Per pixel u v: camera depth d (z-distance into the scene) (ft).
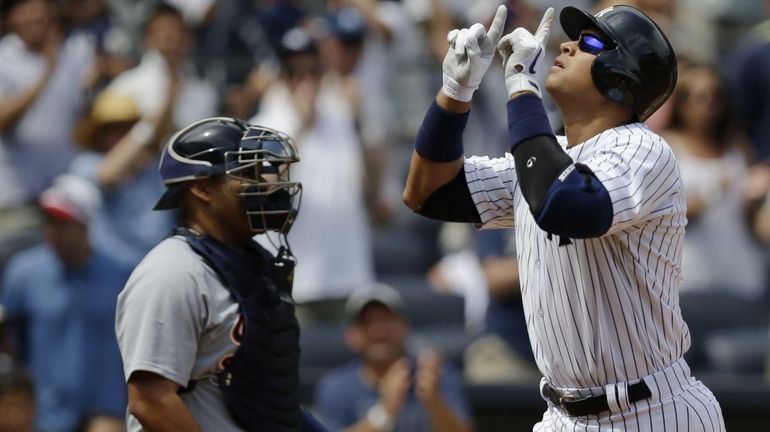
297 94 94.53
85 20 107.14
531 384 85.76
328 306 94.38
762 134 99.66
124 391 84.53
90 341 83.71
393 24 110.93
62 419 83.25
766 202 97.50
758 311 96.22
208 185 47.52
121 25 110.11
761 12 120.57
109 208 88.53
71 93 99.71
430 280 101.19
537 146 40.04
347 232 95.61
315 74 94.79
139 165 90.02
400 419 77.30
